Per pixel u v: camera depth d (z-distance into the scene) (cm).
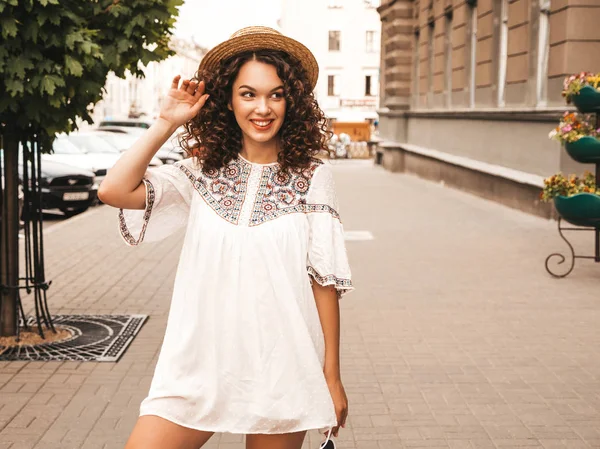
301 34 6278
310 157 242
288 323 231
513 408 460
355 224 1302
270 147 243
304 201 238
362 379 512
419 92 2436
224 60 241
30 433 417
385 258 970
